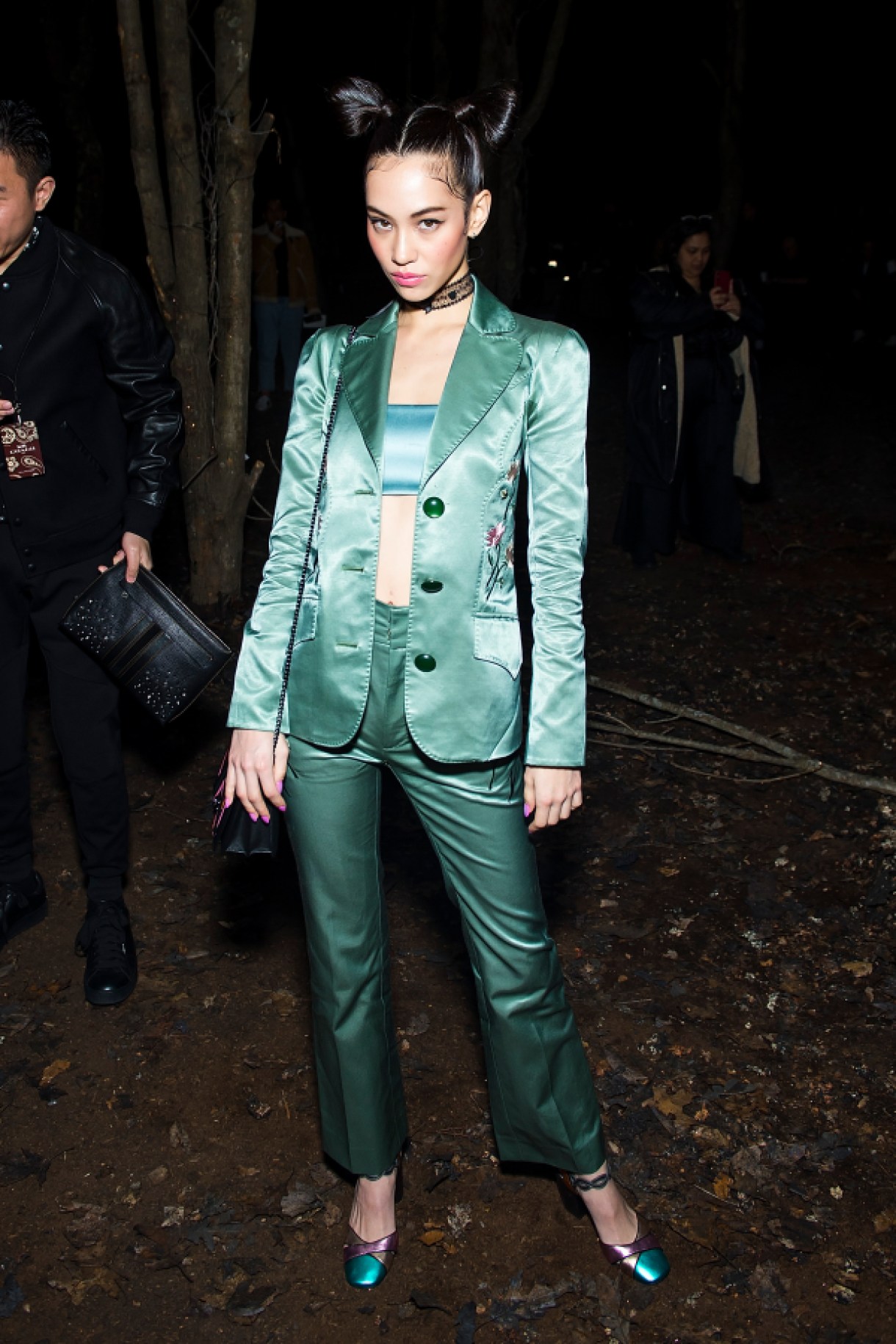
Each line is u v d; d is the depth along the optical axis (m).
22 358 2.86
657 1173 2.71
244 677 2.12
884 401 11.30
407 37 14.55
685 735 4.89
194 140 5.30
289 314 9.94
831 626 6.00
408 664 2.03
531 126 8.41
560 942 3.52
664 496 6.56
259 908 3.67
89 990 3.19
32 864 3.51
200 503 5.68
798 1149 2.77
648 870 3.91
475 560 2.02
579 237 16.69
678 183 20.83
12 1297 2.42
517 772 2.15
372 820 2.18
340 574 2.06
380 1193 2.45
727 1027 3.18
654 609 6.21
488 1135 2.82
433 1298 2.42
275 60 14.24
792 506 7.94
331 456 2.07
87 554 3.05
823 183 20.81
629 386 6.54
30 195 2.73
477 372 2.00
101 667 3.03
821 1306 2.40
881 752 4.72
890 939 3.54
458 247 1.96
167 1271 2.48
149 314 3.05
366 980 2.24
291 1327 2.37
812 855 3.99
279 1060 3.05
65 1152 2.76
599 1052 3.07
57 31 10.12
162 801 4.24
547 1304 2.41
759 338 6.92
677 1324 2.37
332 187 18.77
